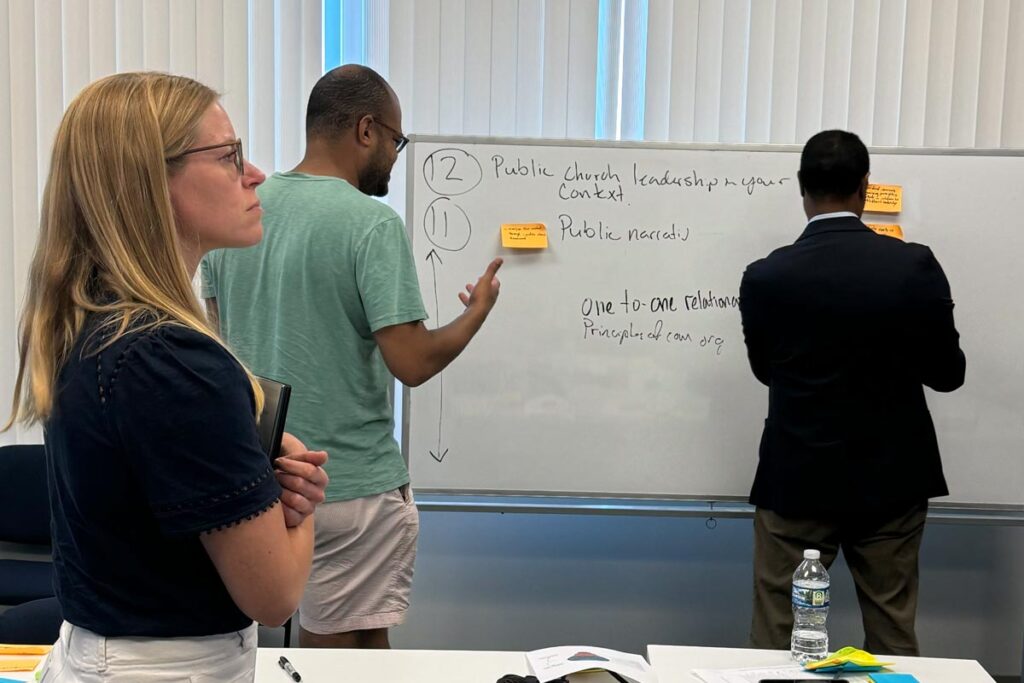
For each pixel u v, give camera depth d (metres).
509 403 2.65
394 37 2.74
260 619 0.96
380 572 1.94
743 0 2.70
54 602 1.70
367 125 1.95
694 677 1.51
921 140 2.74
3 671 1.41
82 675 0.94
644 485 2.67
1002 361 2.62
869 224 2.59
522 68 2.74
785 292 2.11
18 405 0.98
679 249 2.62
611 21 2.72
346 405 1.87
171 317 0.91
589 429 2.66
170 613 0.94
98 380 0.89
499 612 2.95
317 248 1.83
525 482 2.67
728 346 2.64
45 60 2.69
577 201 2.61
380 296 1.80
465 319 1.91
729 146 2.59
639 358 2.64
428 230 2.61
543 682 1.42
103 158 0.91
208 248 1.03
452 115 2.75
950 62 2.72
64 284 0.93
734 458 2.66
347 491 1.87
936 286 2.06
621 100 2.75
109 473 0.90
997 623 2.93
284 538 0.95
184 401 0.87
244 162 1.05
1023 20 2.71
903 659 1.58
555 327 2.63
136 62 2.71
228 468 0.89
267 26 2.72
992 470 2.64
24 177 2.71
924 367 2.12
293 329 1.85
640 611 2.95
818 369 2.12
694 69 2.72
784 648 2.24
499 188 2.61
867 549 2.21
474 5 2.71
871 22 2.71
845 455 2.12
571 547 2.94
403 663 1.54
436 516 2.93
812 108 2.73
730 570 2.94
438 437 2.66
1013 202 2.58
